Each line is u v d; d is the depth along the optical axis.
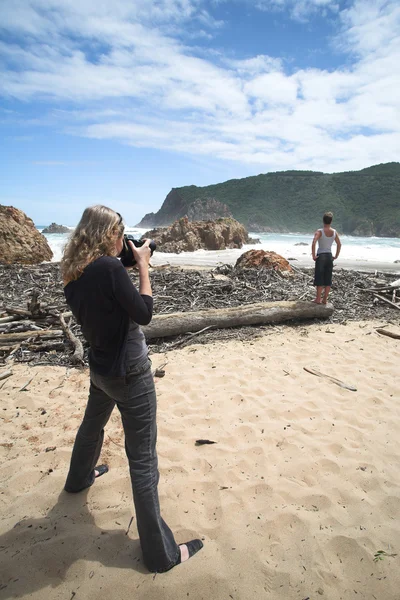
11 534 2.29
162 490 2.71
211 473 2.92
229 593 1.99
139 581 2.03
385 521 2.49
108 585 2.00
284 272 10.91
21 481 2.78
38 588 1.96
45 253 16.03
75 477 2.60
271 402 4.00
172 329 5.95
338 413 3.79
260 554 2.23
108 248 1.97
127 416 2.08
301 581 2.07
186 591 1.99
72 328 6.00
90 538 2.28
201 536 2.35
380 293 8.75
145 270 2.07
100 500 2.62
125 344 1.97
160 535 2.05
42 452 3.11
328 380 4.52
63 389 4.28
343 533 2.38
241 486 2.78
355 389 4.29
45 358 5.15
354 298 8.37
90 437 2.48
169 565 2.08
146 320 1.96
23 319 6.35
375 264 19.42
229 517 2.49
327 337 6.11
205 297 8.05
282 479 2.87
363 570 2.15
